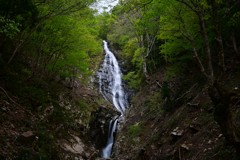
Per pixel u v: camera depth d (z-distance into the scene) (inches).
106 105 682.2
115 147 493.0
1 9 217.0
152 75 781.3
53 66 406.6
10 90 287.4
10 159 163.6
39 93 359.6
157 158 299.0
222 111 153.7
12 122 228.8
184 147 243.0
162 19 367.9
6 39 327.6
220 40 158.7
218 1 172.4
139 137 472.4
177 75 557.6
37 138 234.4
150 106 577.6
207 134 237.6
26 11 245.4
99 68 987.9
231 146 180.4
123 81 1003.3
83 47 389.4
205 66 479.8
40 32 326.0
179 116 358.6
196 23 368.2
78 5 293.7
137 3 215.0
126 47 999.0
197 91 395.5
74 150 340.8
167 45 454.9
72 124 430.0
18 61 390.6
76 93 625.9
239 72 314.7
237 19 317.4
